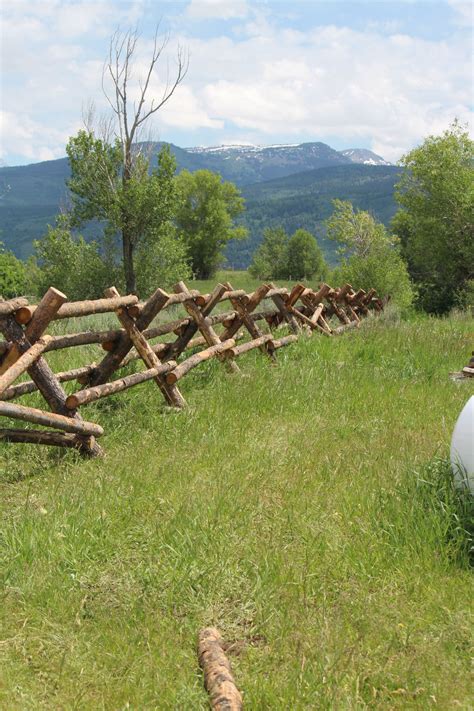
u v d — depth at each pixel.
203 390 9.05
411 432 7.48
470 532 4.79
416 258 34.34
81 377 7.79
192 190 103.94
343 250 28.69
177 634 3.83
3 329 6.16
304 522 5.20
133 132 36.44
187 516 5.15
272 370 10.43
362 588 4.26
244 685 3.38
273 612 3.99
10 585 4.21
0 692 3.32
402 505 5.13
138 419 7.67
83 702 3.30
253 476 6.12
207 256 105.50
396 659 3.60
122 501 5.47
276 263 112.69
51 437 6.39
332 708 3.17
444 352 12.52
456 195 32.75
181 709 3.20
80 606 4.04
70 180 36.25
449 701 3.29
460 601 4.10
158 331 8.82
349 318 19.09
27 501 5.15
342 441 7.23
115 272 37.00
